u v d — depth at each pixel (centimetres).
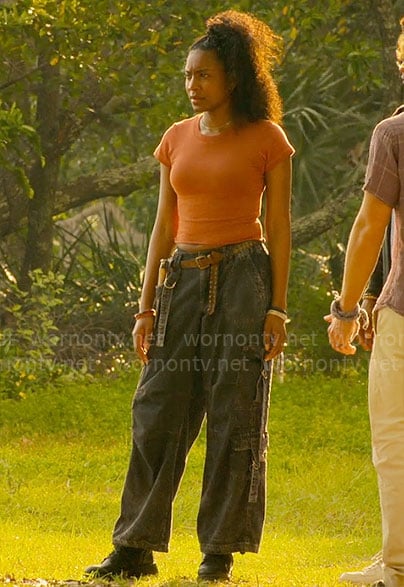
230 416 1295
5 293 4003
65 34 3419
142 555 1329
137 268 4259
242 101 1309
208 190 1304
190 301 1310
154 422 1314
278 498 2311
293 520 2159
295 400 3312
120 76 3700
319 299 3975
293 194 4569
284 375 3684
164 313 1322
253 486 1298
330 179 4622
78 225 5072
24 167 3997
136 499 1327
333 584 1342
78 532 1977
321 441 2856
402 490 1073
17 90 3709
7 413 3092
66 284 4147
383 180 1077
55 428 3009
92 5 3438
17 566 1410
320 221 4075
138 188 4219
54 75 3812
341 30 3888
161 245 1376
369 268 1106
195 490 2352
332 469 2558
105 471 2530
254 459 1297
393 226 1116
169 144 1345
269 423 3012
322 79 4438
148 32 3741
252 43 1310
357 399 3375
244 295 1297
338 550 1834
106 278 4222
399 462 1074
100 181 4162
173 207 1370
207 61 1299
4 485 2362
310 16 3672
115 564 1324
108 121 4375
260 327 1302
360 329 1233
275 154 1312
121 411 3159
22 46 3384
